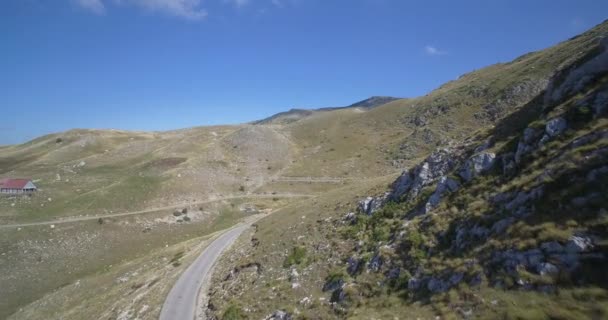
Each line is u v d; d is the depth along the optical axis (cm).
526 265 1545
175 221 9675
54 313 4988
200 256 5312
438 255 2103
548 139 2152
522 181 2016
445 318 1568
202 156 14275
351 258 2800
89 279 6069
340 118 18588
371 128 15312
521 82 10212
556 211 1661
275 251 3888
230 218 9919
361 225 3331
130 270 5922
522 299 1417
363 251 2798
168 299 3756
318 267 3038
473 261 1800
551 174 1848
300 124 19375
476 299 1573
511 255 1641
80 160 14688
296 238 3956
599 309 1185
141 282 4831
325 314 2266
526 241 1628
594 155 1727
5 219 8575
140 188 11031
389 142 12850
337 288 2519
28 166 13975
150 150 16162
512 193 2008
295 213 5216
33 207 9438
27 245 7650
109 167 13800
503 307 1427
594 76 2275
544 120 2303
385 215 3161
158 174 12206
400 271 2202
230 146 15600
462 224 2152
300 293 2752
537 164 2053
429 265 2058
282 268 3394
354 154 13138
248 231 6303
